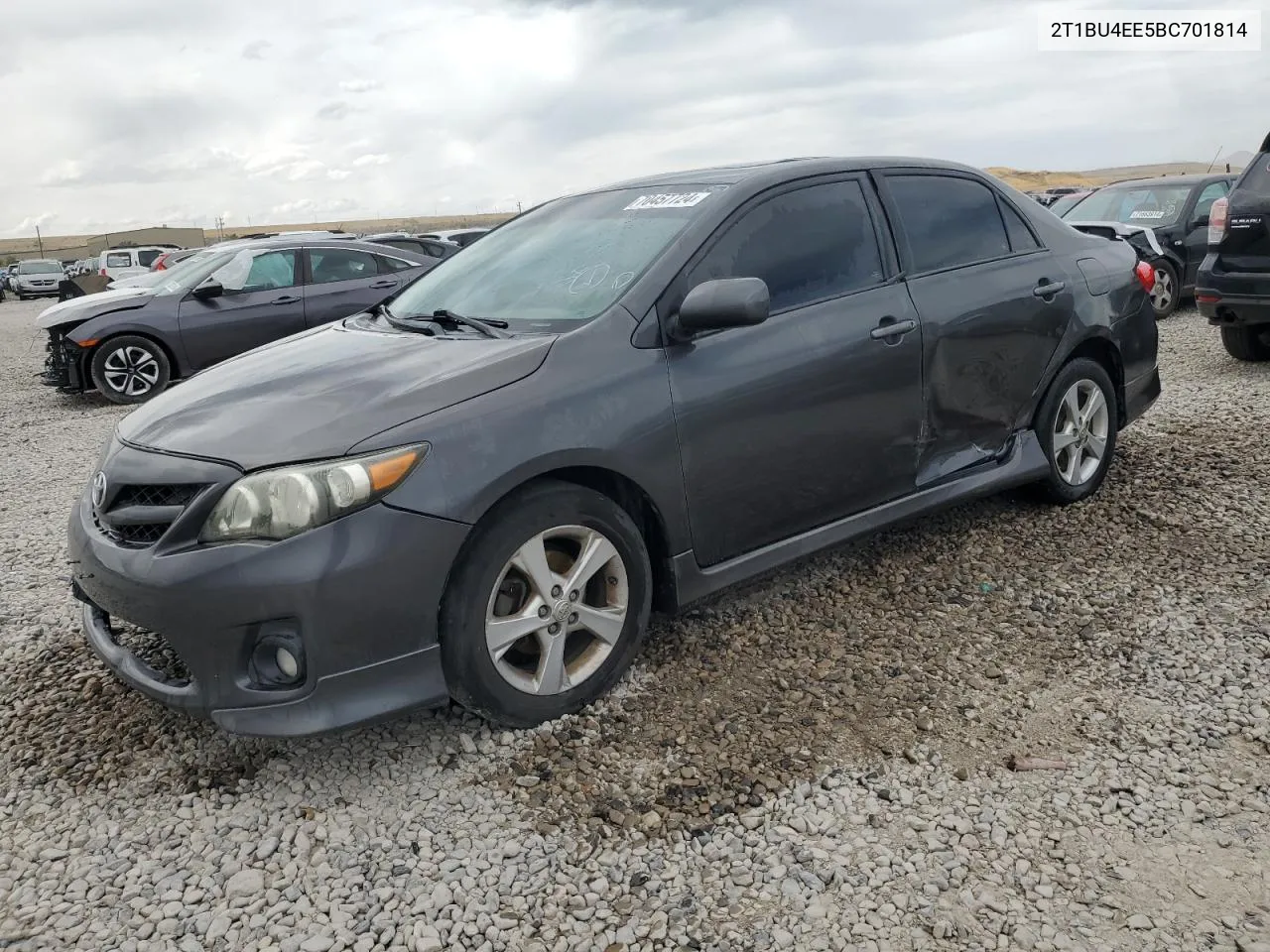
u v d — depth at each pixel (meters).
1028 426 4.39
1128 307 4.75
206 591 2.53
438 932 2.22
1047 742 2.86
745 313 2.97
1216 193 11.05
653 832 2.53
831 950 2.13
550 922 2.24
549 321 3.24
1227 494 4.70
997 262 4.23
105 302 9.48
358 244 10.26
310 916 2.29
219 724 2.61
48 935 2.25
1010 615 3.63
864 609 3.73
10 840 2.61
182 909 2.33
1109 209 11.58
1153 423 6.08
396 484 2.60
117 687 3.38
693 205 3.49
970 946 2.13
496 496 2.73
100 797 2.78
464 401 2.78
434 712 3.11
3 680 3.48
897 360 3.71
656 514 3.14
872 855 2.42
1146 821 2.50
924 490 3.96
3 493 6.25
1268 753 2.76
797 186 3.66
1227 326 7.70
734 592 3.90
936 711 3.04
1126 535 4.30
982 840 2.46
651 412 3.05
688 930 2.20
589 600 3.10
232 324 9.68
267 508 2.54
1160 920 2.18
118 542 2.76
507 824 2.58
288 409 2.80
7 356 15.11
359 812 2.65
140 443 2.88
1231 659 3.24
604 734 2.96
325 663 2.56
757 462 3.35
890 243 3.86
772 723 3.00
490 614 2.80
